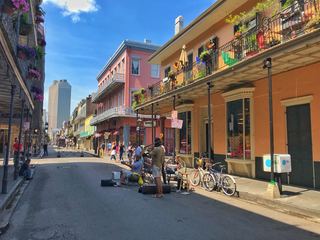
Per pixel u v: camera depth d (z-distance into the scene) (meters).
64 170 20.89
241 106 15.28
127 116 39.12
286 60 11.12
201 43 20.16
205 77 14.66
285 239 6.34
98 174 18.36
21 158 24.95
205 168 13.79
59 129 161.75
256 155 14.48
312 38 8.94
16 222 7.62
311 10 10.24
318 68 11.53
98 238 6.30
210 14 17.50
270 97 10.45
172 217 8.09
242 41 13.45
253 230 6.95
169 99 20.05
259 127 14.31
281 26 11.70
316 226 7.34
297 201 9.33
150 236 6.43
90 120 64.69
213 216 8.25
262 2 14.21
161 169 11.85
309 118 11.88
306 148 11.94
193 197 11.09
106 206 9.39
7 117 23.77
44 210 8.91
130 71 40.06
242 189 11.47
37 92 20.67
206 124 19.75
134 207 9.28
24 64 13.84
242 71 12.52
